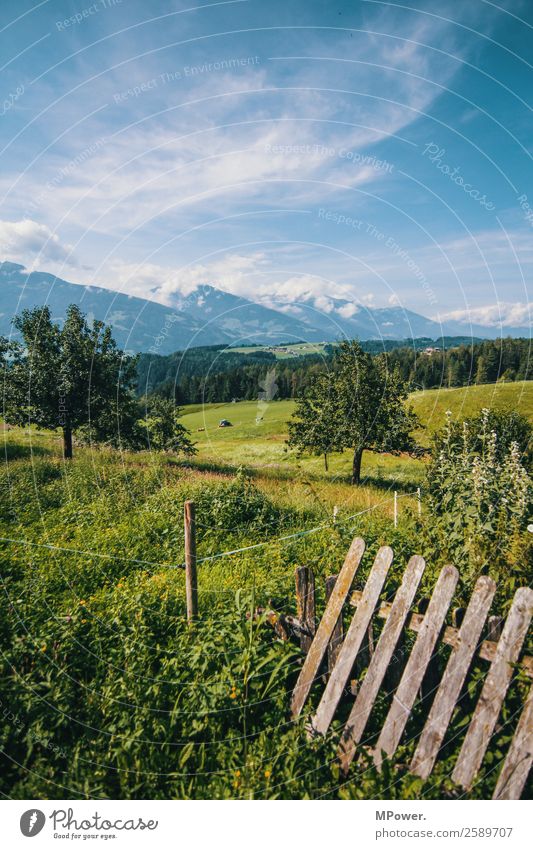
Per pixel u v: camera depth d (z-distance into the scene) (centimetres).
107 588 549
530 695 249
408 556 500
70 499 988
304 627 360
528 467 563
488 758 266
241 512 929
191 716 332
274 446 2519
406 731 298
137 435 2255
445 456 534
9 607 457
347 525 782
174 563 675
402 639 310
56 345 1886
